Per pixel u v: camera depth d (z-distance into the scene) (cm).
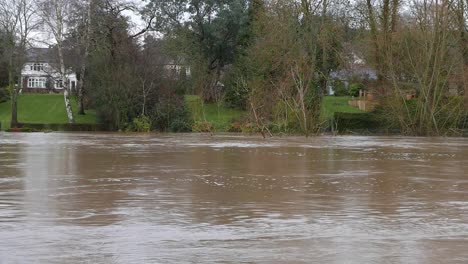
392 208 1180
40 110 7219
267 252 829
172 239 902
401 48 5038
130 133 5391
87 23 6131
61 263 772
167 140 3941
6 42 6203
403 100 5047
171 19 6594
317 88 5128
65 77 6412
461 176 1755
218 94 6372
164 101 5766
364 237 920
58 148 2972
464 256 814
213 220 1048
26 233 934
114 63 5850
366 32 5256
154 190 1410
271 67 5172
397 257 808
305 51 5153
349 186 1510
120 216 1078
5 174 1739
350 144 3528
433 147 3253
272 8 5328
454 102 4953
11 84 6262
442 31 4928
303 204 1222
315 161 2259
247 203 1229
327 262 781
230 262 780
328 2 5256
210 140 3950
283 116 4875
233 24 6581
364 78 5331
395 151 2889
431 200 1284
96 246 857
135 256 806
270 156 2502
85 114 6881
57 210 1134
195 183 1552
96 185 1495
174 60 6112
